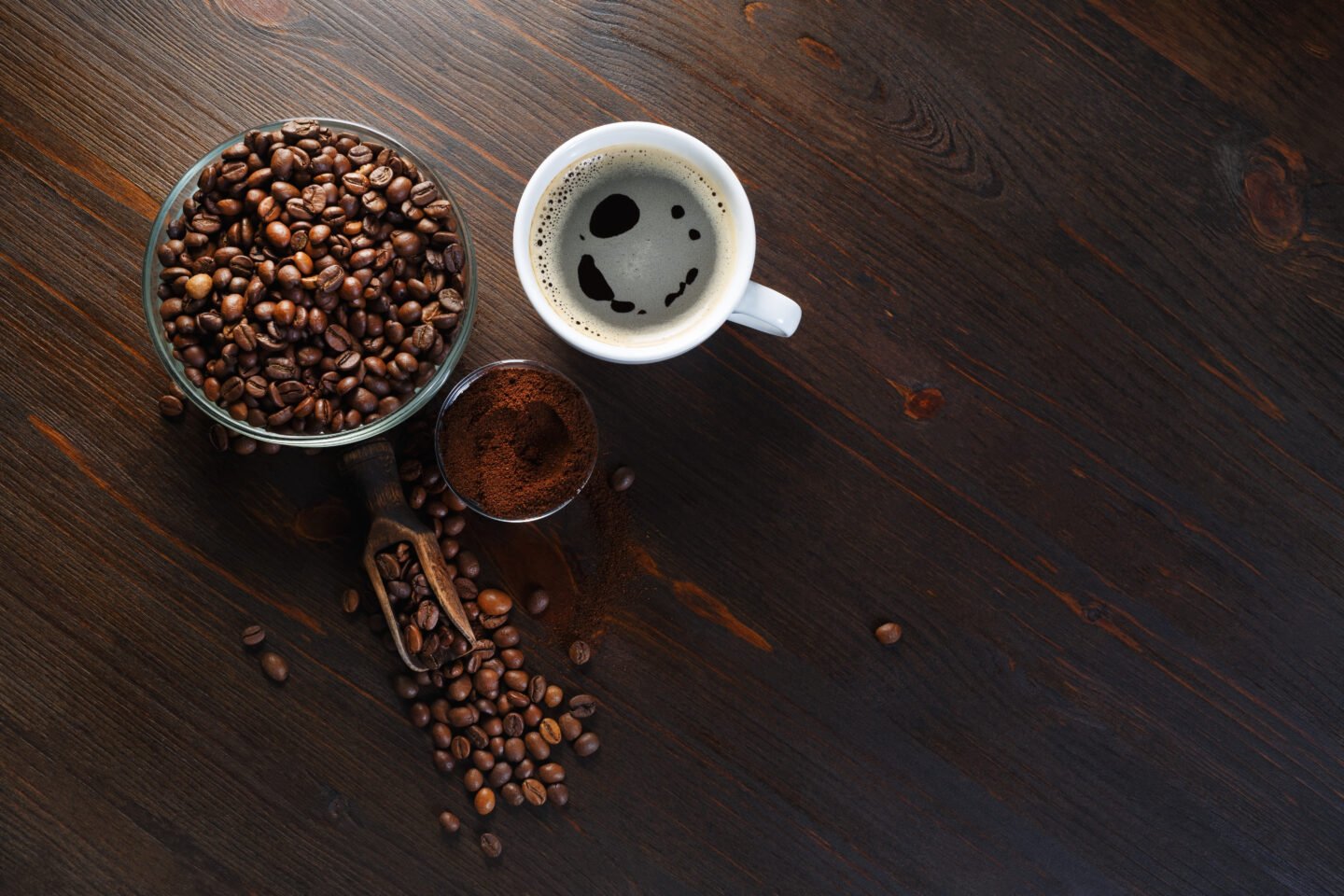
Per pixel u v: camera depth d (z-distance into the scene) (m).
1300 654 0.67
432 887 0.65
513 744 0.65
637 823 0.66
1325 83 0.65
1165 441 0.66
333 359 0.59
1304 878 0.67
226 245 0.58
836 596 0.66
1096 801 0.67
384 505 0.62
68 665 0.64
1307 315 0.66
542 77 0.64
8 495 0.63
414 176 0.59
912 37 0.64
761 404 0.65
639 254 0.59
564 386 0.63
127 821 0.64
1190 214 0.65
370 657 0.65
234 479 0.64
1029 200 0.65
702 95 0.64
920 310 0.65
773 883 0.66
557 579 0.65
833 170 0.64
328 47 0.63
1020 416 0.65
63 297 0.63
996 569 0.66
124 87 0.63
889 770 0.66
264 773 0.65
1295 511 0.66
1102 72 0.65
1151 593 0.66
